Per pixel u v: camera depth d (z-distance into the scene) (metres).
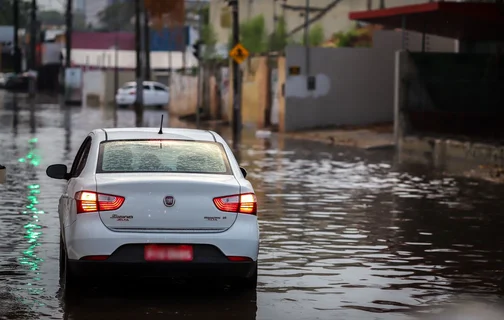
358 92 55.75
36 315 11.95
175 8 112.81
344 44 71.19
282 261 15.86
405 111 42.41
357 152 41.31
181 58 137.38
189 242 12.50
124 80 110.31
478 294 13.60
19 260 15.52
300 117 54.88
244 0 82.25
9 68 182.50
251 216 12.80
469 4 39.91
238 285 13.65
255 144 45.38
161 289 13.55
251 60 61.62
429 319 12.09
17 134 48.28
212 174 13.22
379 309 12.59
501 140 38.62
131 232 12.45
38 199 23.28
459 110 43.00
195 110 74.56
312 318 12.05
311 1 75.31
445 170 33.50
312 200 24.23
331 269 15.26
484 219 21.42
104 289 13.47
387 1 66.06
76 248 12.50
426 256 16.59
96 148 13.66
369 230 19.44
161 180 12.59
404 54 42.41
